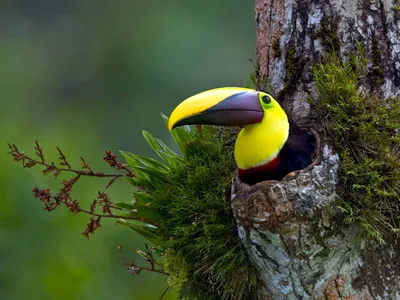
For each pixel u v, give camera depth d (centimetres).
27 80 2202
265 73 1205
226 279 1194
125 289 1285
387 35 1197
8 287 1277
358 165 1184
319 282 1186
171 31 2152
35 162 1202
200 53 2117
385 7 1197
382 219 1184
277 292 1191
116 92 2202
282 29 1202
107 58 2234
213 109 1182
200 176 1196
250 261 1191
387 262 1188
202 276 1199
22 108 2122
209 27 2138
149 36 2184
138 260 1288
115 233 1288
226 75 2103
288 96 1200
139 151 2125
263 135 1183
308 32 1198
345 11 1197
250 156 1184
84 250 1283
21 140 1319
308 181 1179
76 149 1318
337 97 1190
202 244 1193
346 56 1197
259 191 1179
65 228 1283
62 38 2294
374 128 1188
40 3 2350
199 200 1195
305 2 1199
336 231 1182
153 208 1202
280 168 1183
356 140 1187
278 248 1182
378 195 1184
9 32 2308
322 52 1198
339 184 1182
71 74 2245
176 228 1198
